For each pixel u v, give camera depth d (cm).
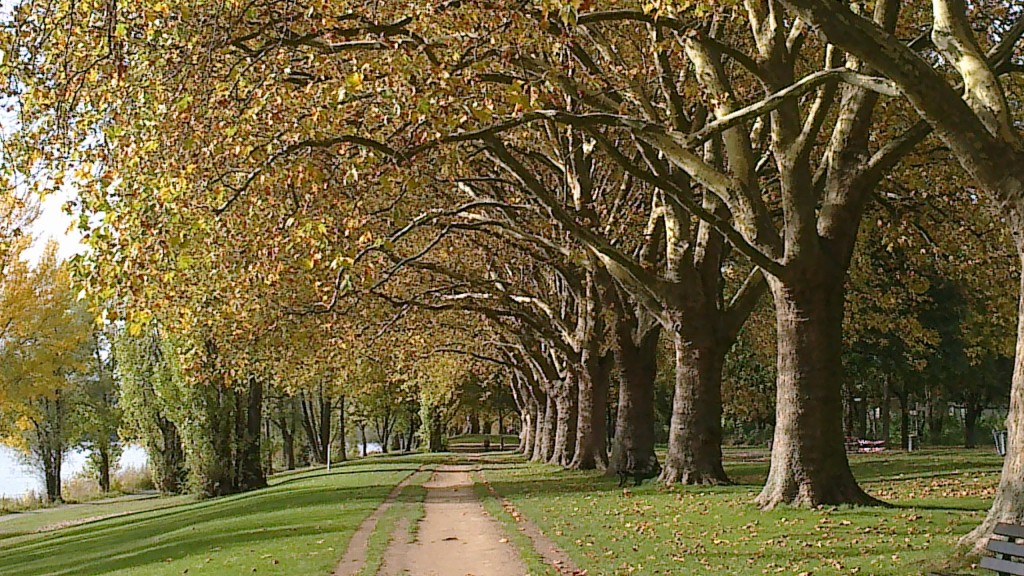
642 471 2592
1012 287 2277
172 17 1260
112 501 4962
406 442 9444
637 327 2647
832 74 1149
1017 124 2017
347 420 8419
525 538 1561
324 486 3272
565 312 3556
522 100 1097
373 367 3888
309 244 1266
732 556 1218
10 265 3191
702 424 2130
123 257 1105
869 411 6831
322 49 1255
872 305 2914
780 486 1582
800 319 1550
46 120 1275
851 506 1516
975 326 3059
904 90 962
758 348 3781
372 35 1267
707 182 1550
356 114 1318
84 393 5675
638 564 1223
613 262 2102
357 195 1391
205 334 2666
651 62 1866
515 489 2681
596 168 2712
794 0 954
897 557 1091
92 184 1159
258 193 1359
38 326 3359
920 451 4031
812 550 1208
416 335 3450
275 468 7588
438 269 2762
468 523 1875
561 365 3972
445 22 1313
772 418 5719
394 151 1242
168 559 1653
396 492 2816
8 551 2716
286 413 6975
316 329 2648
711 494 1941
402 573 1260
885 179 2112
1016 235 970
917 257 2303
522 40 1368
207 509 2939
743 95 2045
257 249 1508
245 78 1290
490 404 7712
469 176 2347
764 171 2191
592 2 1071
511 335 4256
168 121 1251
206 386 3656
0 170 1283
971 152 970
